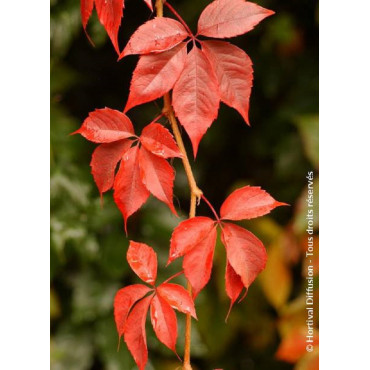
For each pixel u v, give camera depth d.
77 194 1.11
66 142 1.11
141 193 0.88
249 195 0.88
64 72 1.12
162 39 0.86
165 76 0.86
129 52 0.85
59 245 1.09
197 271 0.87
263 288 1.12
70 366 1.12
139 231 1.13
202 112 0.86
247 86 0.87
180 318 1.13
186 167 0.89
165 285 0.87
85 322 1.13
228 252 0.87
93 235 1.11
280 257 1.12
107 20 0.86
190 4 1.11
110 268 1.11
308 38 1.13
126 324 0.87
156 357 1.13
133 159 0.88
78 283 1.13
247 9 0.87
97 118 0.88
